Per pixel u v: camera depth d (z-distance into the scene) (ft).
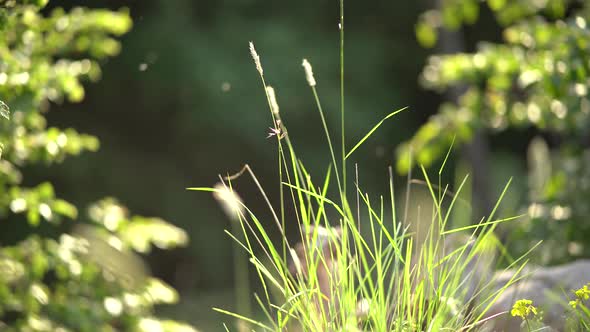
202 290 57.21
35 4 14.49
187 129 57.67
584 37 17.72
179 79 56.65
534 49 19.47
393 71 66.08
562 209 19.30
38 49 15.88
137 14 57.88
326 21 63.21
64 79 15.03
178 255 57.98
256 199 58.95
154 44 56.80
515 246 18.56
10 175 15.47
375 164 62.13
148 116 59.11
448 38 33.14
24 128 15.15
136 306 15.97
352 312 9.39
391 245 9.84
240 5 58.95
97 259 16.17
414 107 67.05
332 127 59.93
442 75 22.06
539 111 20.58
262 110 57.21
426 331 9.65
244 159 59.47
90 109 59.06
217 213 59.67
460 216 10.73
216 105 56.80
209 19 58.59
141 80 57.31
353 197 60.29
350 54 63.16
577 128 20.31
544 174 20.40
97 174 55.83
